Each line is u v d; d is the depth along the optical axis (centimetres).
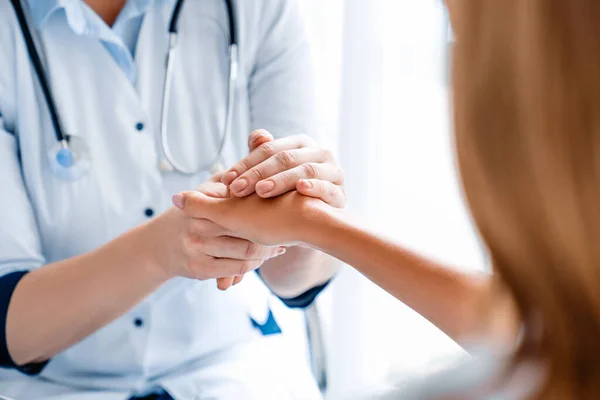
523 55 34
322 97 155
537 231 34
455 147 38
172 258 90
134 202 106
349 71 150
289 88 114
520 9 34
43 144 104
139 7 106
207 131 110
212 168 108
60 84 104
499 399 40
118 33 107
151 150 106
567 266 34
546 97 33
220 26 112
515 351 40
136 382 105
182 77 110
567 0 33
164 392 104
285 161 87
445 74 41
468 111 37
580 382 36
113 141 106
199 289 107
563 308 35
